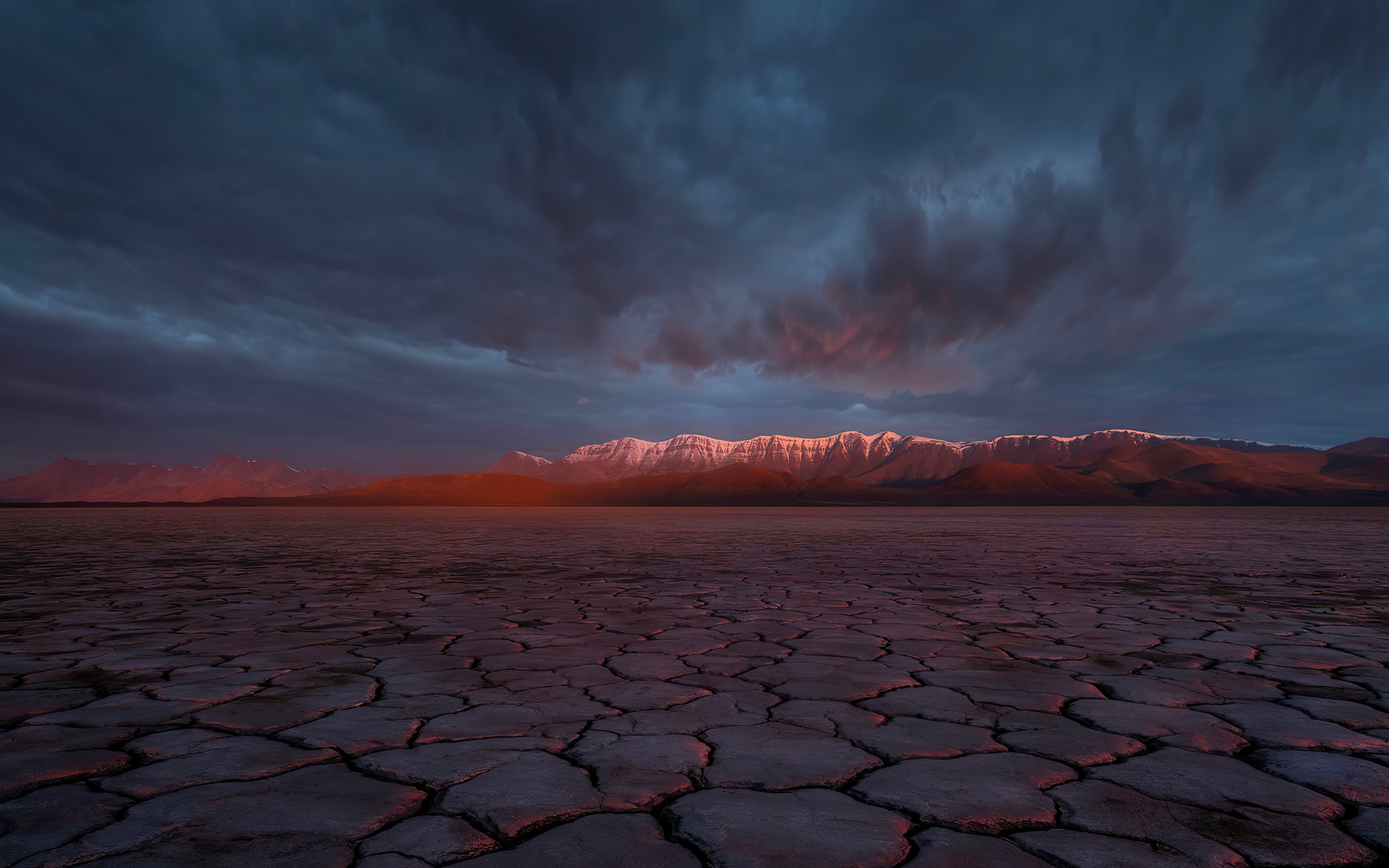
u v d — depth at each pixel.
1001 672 3.95
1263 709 3.20
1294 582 8.73
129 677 3.85
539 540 19.73
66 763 2.50
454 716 3.10
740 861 1.77
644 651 4.57
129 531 26.33
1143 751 2.64
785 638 5.00
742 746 2.68
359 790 2.25
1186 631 5.30
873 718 3.06
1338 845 1.87
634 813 2.08
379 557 13.08
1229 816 2.06
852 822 2.02
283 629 5.41
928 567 10.84
